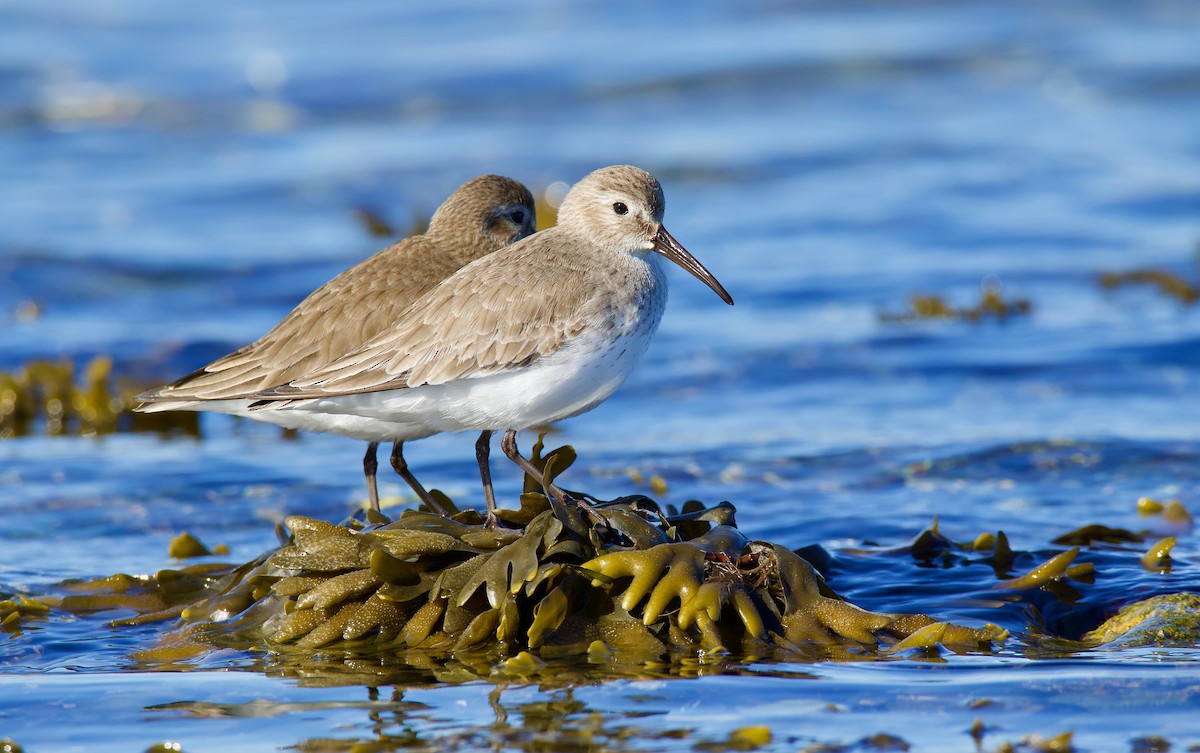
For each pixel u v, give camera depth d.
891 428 14.17
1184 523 11.23
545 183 25.41
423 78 32.16
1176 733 7.19
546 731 7.33
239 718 7.66
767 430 14.28
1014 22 34.88
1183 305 18.33
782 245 21.69
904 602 9.48
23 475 13.11
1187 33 33.56
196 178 26.25
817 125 28.50
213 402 10.12
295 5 38.75
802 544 10.91
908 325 17.78
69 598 9.79
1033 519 11.42
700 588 8.51
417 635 8.67
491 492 10.16
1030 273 19.91
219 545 11.16
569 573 8.72
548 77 31.94
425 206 24.39
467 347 9.36
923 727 7.31
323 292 10.39
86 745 7.36
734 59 32.53
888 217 22.81
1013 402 14.94
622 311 9.52
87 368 16.64
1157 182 24.16
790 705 7.63
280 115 30.30
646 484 12.61
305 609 8.87
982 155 26.20
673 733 7.27
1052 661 8.33
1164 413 14.32
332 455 13.81
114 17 37.38
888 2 36.44
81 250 21.58
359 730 7.43
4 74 32.22
